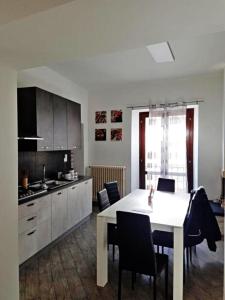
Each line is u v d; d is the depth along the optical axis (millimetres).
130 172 5215
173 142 4844
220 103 4484
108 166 5320
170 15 1191
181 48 3250
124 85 5129
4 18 1208
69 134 4098
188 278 2521
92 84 5055
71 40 1477
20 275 2594
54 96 3623
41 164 3938
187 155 4934
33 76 3721
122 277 2564
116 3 1081
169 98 4855
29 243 2803
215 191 4559
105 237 2406
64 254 3098
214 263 2842
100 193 2947
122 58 3625
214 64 3898
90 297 2230
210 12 1165
